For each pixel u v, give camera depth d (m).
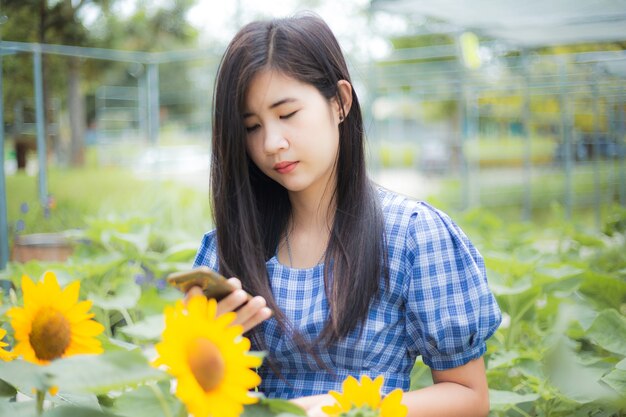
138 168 9.32
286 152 1.22
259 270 1.31
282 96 1.21
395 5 3.99
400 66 9.81
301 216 1.36
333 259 1.28
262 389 1.35
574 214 9.66
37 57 4.44
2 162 3.73
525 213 8.16
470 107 11.31
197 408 0.73
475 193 9.73
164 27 12.82
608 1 3.61
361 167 1.31
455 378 1.27
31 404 0.93
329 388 1.27
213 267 1.44
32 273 2.54
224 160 1.29
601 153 10.52
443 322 1.24
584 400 1.42
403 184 13.71
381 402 0.86
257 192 1.38
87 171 8.33
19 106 5.48
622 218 3.56
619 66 6.37
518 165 14.29
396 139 16.23
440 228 1.29
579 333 1.73
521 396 1.48
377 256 1.26
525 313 2.21
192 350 0.73
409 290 1.27
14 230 4.14
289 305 1.30
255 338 1.30
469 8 4.01
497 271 2.46
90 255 3.22
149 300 2.13
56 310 0.90
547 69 9.80
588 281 2.21
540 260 2.59
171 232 4.04
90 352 0.90
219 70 1.26
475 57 5.21
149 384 0.90
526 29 4.80
